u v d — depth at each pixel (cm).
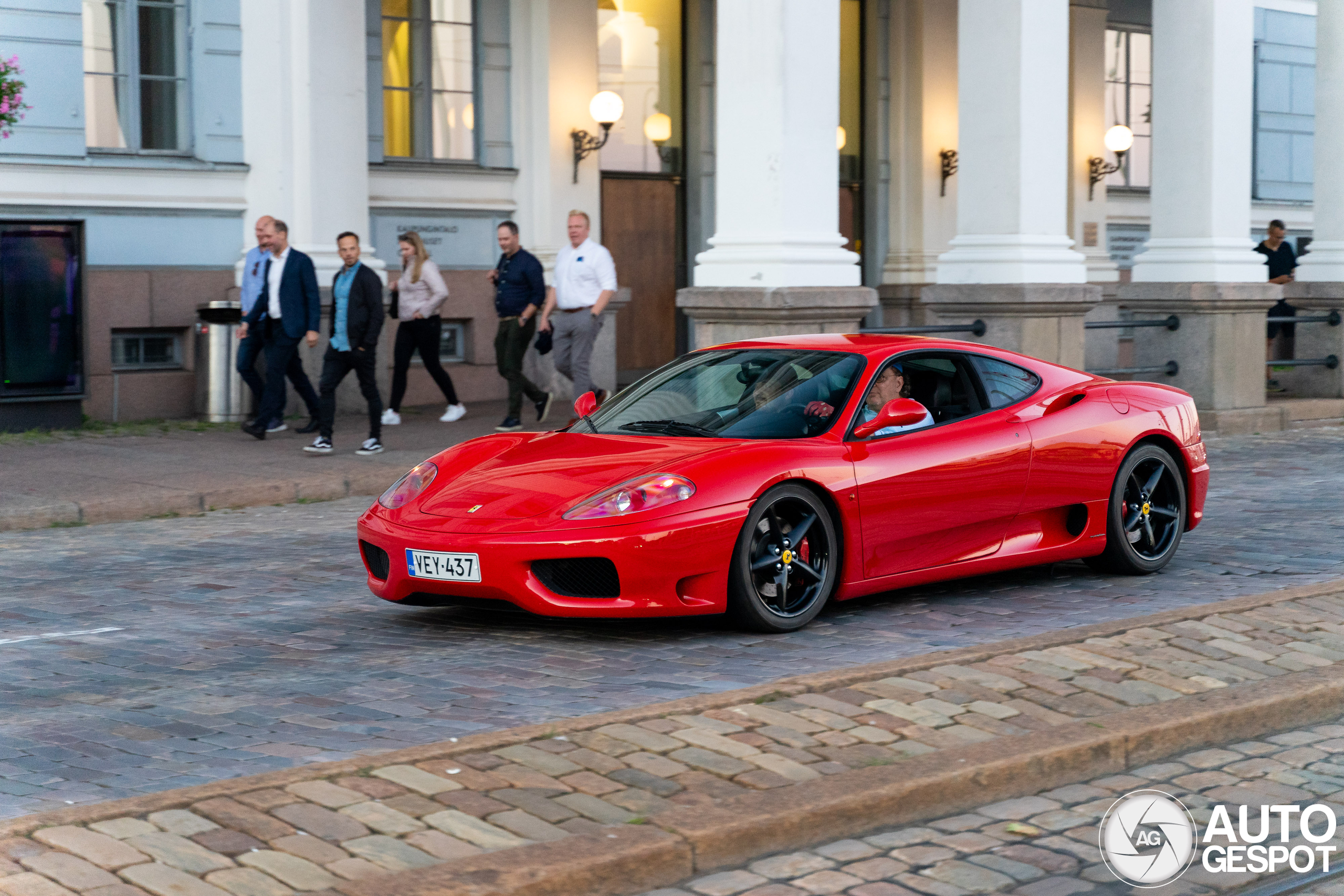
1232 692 512
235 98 1482
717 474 598
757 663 567
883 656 581
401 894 333
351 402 1512
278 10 1474
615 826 378
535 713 496
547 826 379
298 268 1240
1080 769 455
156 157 1444
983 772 432
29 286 1301
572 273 1291
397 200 1598
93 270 1398
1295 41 2516
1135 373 1482
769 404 659
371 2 1582
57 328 1320
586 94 1700
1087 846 403
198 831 365
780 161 1136
